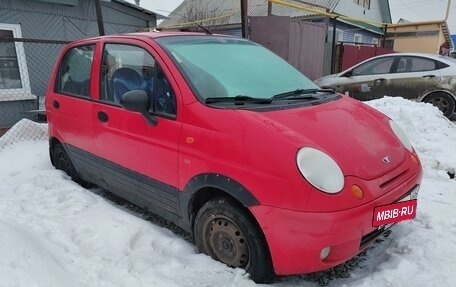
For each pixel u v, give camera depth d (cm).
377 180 238
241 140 242
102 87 359
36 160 529
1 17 808
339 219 216
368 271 269
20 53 845
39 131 619
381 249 295
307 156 226
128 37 343
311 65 1100
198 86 281
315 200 216
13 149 564
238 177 239
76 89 402
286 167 223
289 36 958
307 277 265
